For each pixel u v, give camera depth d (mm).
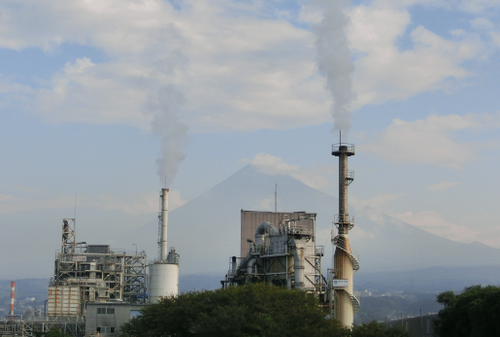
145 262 191250
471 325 112438
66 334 150750
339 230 136250
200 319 105875
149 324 121375
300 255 132625
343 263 134250
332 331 98188
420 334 138000
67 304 168000
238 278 147750
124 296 190500
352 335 97188
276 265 140500
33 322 162250
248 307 106812
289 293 112625
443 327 120312
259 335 97562
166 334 118812
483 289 122625
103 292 177375
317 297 126562
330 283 134000
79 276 181375
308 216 146625
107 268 184500
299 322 98375
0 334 160125
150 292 159625
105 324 152625
